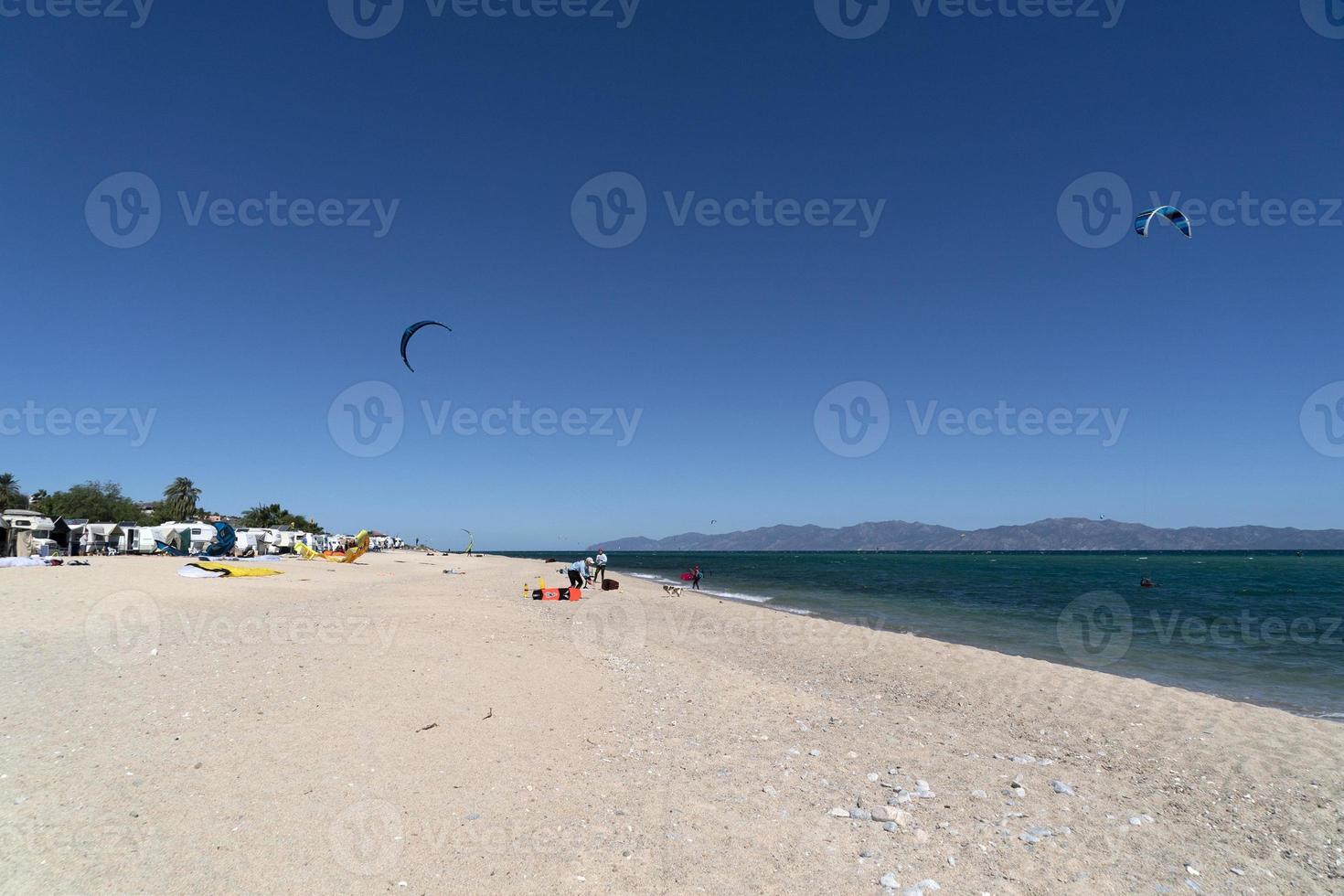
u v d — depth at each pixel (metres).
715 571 74.12
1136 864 5.18
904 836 5.45
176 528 51.31
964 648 16.62
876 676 13.15
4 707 7.31
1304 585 46.84
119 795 5.20
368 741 6.75
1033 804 6.35
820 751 7.74
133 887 3.97
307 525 120.00
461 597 23.89
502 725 7.70
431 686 9.08
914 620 24.50
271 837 4.71
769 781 6.62
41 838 4.45
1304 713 10.91
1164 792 6.98
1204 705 11.02
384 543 126.69
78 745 6.18
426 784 5.87
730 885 4.53
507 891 4.30
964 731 9.20
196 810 5.04
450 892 4.23
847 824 5.64
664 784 6.37
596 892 4.36
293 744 6.54
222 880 4.13
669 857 4.89
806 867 4.85
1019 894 4.58
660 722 8.57
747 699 10.23
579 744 7.35
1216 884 4.94
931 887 4.61
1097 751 8.49
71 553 48.66
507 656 11.80
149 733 6.61
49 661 9.67
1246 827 6.08
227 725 6.98
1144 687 12.39
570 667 11.40
